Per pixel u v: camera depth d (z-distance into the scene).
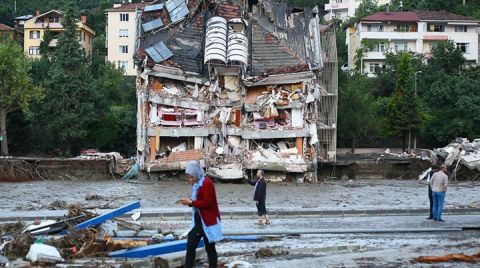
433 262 16.44
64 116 73.25
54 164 60.94
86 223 18.47
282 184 58.34
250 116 62.53
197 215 14.24
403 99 80.56
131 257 16.78
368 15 116.69
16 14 144.50
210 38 62.78
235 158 61.16
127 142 80.19
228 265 15.63
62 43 76.19
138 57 61.78
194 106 61.78
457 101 88.19
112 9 114.19
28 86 71.62
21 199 40.31
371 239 21.70
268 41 65.62
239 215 28.69
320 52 65.06
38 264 15.58
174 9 67.31
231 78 63.56
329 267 15.67
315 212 29.59
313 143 61.81
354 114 77.62
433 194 27.08
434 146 87.50
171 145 62.31
